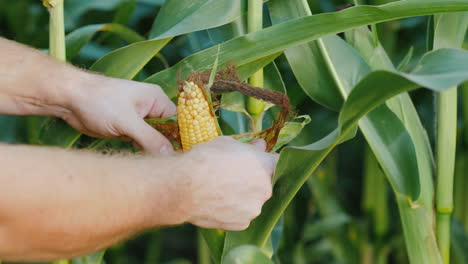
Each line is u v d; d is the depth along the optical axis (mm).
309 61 1160
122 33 1341
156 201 839
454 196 1905
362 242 1896
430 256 1112
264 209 1067
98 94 1078
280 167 957
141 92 1097
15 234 778
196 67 1101
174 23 1150
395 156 1090
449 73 741
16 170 760
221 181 892
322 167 1885
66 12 1759
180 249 2756
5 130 2047
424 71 803
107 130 1083
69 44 1254
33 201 757
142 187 830
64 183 778
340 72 1141
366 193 1903
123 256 2426
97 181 802
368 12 1006
